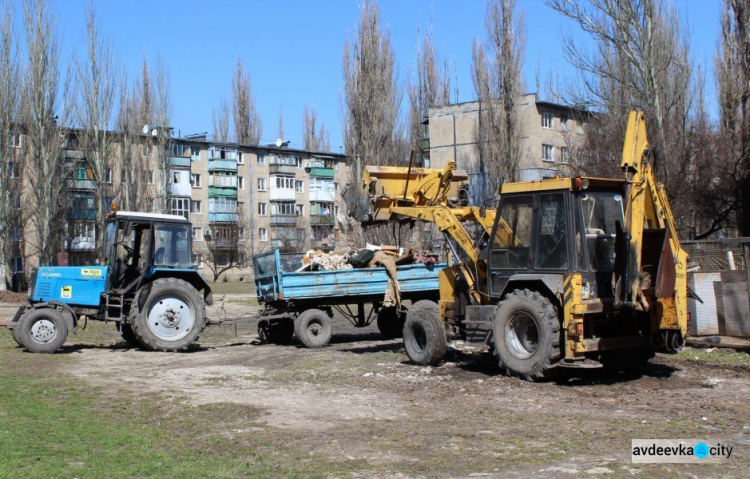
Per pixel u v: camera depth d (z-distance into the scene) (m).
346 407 8.94
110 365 13.10
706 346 12.97
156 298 15.13
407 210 12.98
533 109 49.28
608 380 10.44
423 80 57.09
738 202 24.94
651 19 23.50
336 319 22.36
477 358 12.49
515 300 10.49
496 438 7.31
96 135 45.69
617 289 9.98
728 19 28.16
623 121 25.02
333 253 16.83
